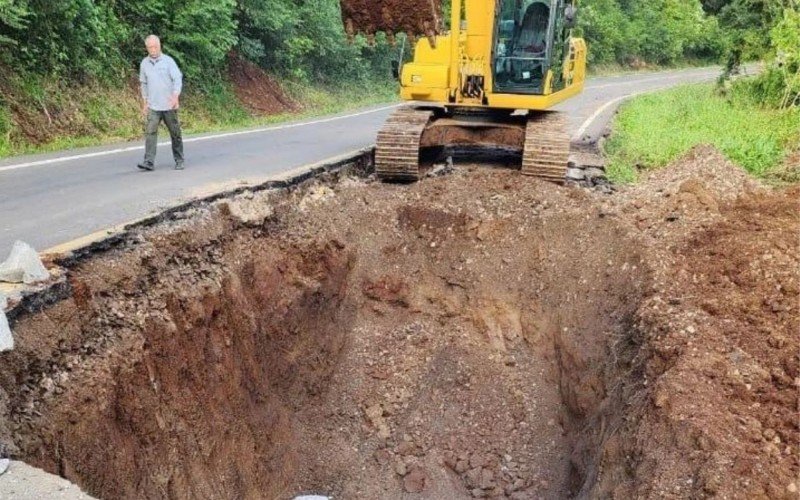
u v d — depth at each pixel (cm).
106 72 1491
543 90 1034
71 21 1341
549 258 909
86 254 596
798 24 1748
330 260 892
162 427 580
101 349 545
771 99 1827
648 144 1396
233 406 694
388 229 975
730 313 649
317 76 2783
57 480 369
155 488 554
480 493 790
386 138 1016
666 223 888
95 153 1105
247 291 758
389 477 812
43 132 1227
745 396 530
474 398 876
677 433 502
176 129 971
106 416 515
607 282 819
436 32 785
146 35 1661
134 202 759
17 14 1174
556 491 763
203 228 740
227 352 697
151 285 635
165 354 607
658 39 4616
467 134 1086
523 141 1072
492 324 917
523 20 1016
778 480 443
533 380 869
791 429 490
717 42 4938
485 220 962
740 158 1193
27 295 498
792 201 910
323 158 1109
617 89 3017
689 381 544
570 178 1106
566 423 807
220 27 1848
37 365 486
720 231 825
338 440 840
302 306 836
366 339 927
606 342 755
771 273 698
